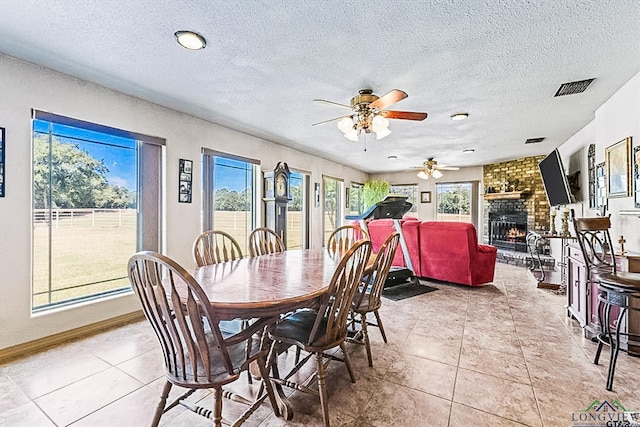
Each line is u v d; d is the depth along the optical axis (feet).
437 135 14.83
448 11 5.60
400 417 5.32
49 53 7.29
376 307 7.50
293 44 6.79
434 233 14.51
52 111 8.19
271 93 9.65
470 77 8.41
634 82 8.50
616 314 7.79
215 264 7.57
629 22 5.92
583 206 14.03
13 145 7.56
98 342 8.28
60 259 8.87
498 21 5.90
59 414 5.38
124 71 8.20
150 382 6.37
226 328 9.32
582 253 8.08
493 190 22.85
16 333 7.63
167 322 4.22
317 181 21.01
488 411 5.44
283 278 6.06
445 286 14.35
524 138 15.44
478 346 8.05
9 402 5.71
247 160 14.85
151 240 10.80
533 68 7.89
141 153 10.58
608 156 10.07
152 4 5.46
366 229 14.23
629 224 9.11
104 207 9.82
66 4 5.47
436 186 26.86
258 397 5.49
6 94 7.42
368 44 6.77
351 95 9.75
